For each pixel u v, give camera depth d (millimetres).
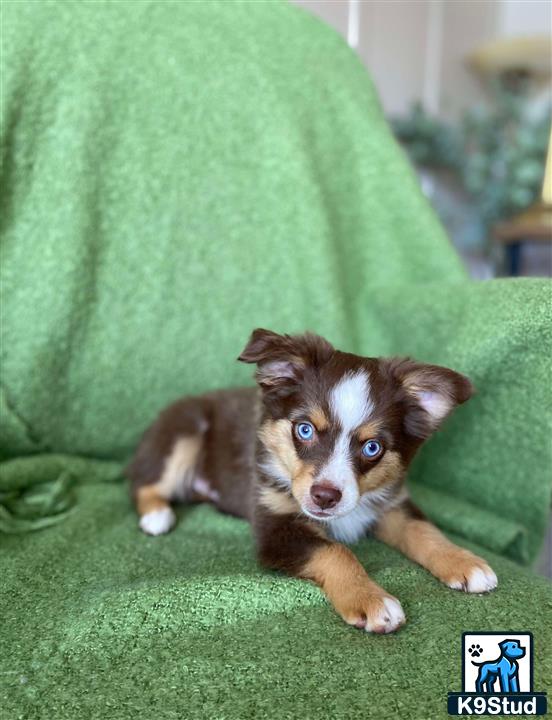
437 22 835
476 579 303
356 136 533
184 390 500
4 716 227
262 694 235
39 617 285
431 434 375
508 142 854
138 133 464
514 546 404
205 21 481
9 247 430
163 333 486
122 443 492
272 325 511
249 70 492
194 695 235
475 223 878
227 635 269
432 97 869
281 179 501
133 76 457
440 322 452
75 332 454
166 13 467
